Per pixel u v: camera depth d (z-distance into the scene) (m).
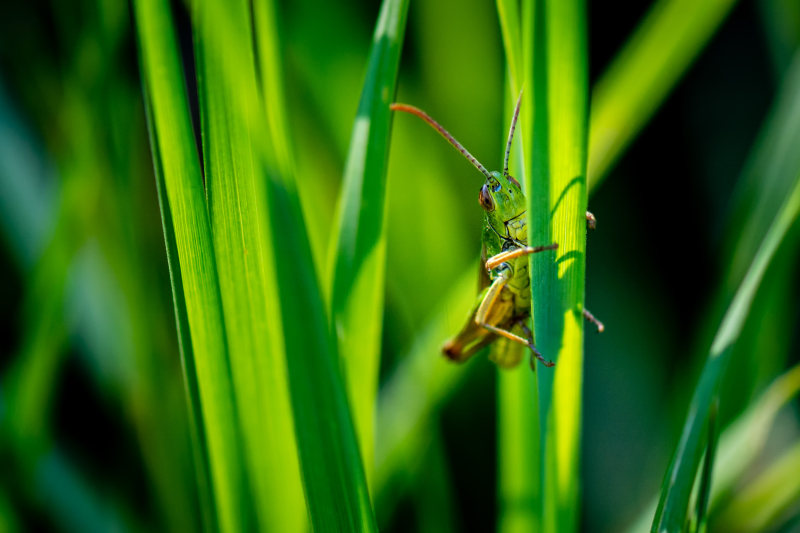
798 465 0.24
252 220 0.19
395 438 0.24
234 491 0.20
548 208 0.19
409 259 0.29
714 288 0.26
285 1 0.26
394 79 0.20
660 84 0.23
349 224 0.20
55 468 0.26
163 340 0.24
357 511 0.19
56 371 0.24
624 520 0.27
